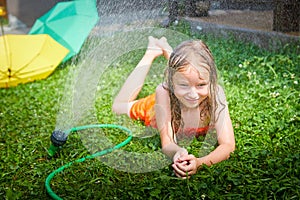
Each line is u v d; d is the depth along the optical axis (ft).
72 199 8.77
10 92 16.17
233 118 11.78
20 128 12.69
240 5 17.11
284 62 16.47
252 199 8.36
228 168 9.30
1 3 33.04
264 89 13.82
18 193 8.96
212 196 8.42
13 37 17.57
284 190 8.48
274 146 10.34
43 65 17.43
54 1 22.18
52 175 9.75
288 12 18.21
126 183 9.18
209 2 15.61
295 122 11.49
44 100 14.98
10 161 10.61
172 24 13.47
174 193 8.55
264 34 17.95
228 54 16.34
